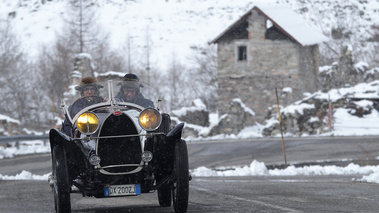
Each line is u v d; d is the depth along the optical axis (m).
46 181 35.44
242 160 59.75
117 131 18.02
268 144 75.69
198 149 72.38
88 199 24.47
